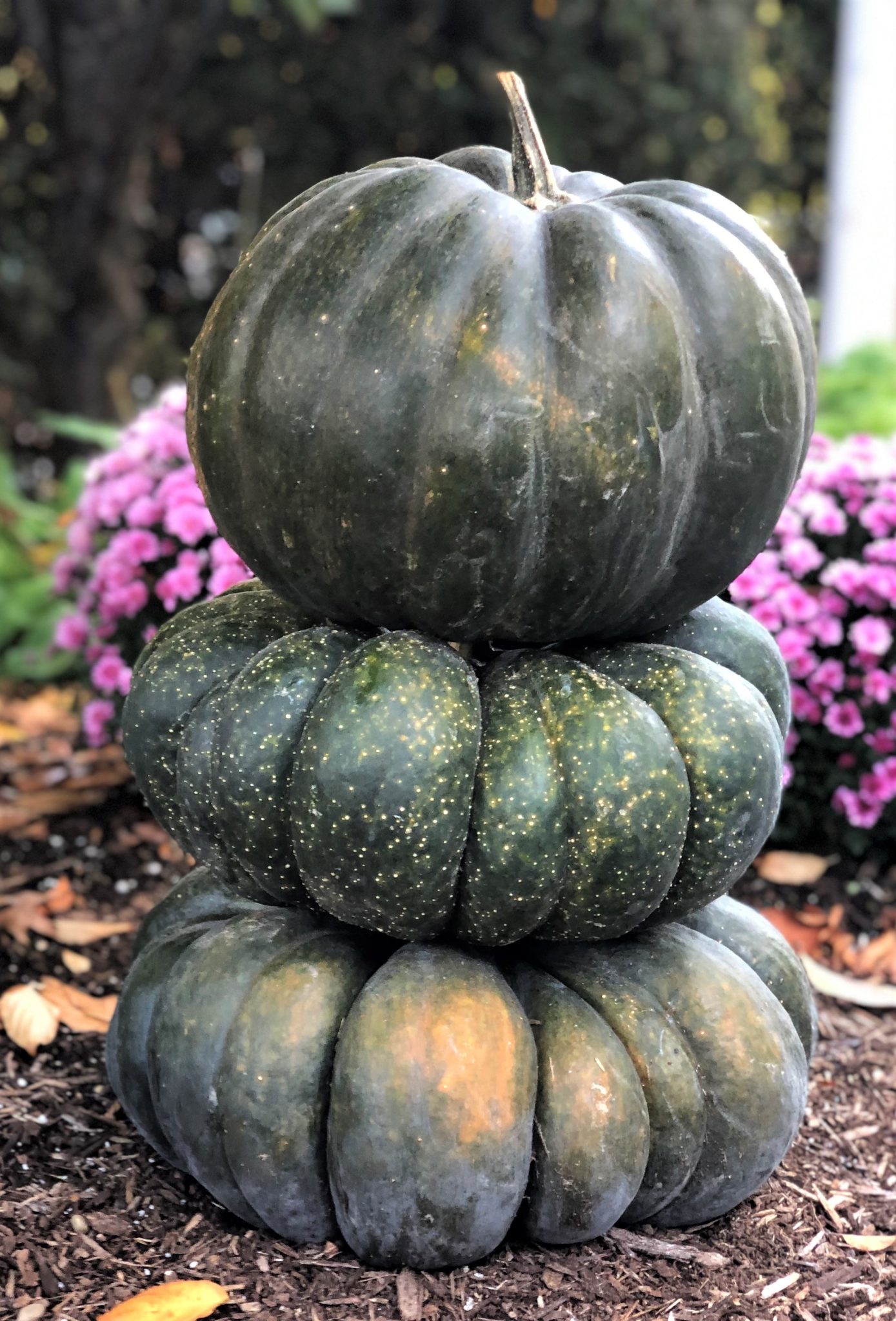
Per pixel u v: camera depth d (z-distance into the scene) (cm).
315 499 215
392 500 209
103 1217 245
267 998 227
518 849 211
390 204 215
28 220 1091
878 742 409
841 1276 237
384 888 213
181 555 407
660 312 208
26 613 626
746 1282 233
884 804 417
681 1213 244
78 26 895
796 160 1438
